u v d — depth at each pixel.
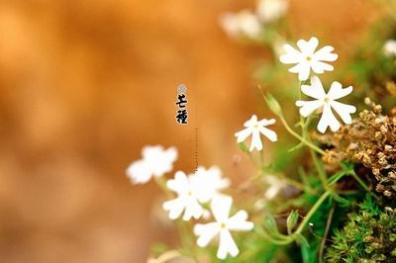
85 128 0.73
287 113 0.42
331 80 0.41
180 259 0.44
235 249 0.33
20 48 0.75
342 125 0.34
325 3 0.49
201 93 0.71
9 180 0.70
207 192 0.34
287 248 0.37
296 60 0.32
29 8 0.76
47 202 0.69
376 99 0.38
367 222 0.32
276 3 0.49
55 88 0.74
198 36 0.74
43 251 0.67
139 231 0.66
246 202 0.38
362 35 0.42
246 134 0.33
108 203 0.69
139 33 0.76
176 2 0.77
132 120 0.72
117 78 0.74
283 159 0.39
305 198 0.36
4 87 0.74
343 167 0.34
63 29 0.76
